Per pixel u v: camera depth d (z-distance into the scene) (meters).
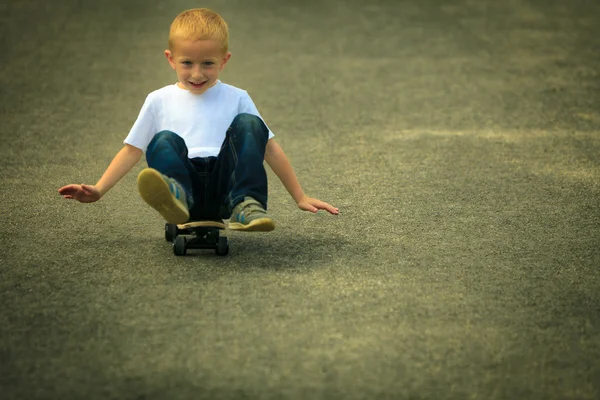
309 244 12.64
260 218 11.20
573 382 8.93
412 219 13.88
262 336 9.73
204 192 12.05
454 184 15.86
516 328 10.08
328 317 10.22
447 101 22.56
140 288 10.97
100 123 20.11
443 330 9.98
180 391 8.59
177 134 12.12
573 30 31.84
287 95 22.91
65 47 28.14
